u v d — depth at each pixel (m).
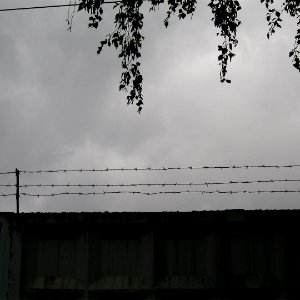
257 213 4.64
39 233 4.74
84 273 4.58
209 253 4.57
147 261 4.58
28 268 4.64
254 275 4.50
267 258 4.55
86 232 4.69
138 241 4.66
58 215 4.72
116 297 4.51
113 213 4.70
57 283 4.58
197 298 4.48
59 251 4.68
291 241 4.59
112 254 4.64
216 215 4.64
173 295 4.48
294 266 4.52
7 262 4.61
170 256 4.60
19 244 4.66
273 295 4.45
